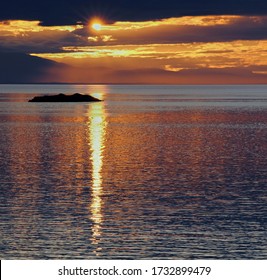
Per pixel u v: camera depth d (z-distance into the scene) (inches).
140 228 2410.2
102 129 7258.9
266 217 2578.7
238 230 2381.9
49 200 2915.8
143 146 5324.8
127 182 3417.8
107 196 3016.7
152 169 3907.5
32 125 7859.3
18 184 3344.0
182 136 6338.6
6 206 2780.5
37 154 4726.9
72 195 3038.9
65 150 5012.3
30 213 2650.1
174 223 2485.2
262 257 2081.7
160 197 2992.1
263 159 4394.7
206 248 2166.6
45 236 2304.4
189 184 3353.8
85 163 4200.3
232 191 3137.3
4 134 6535.4
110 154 4736.7
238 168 3939.5
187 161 4301.2
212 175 3654.0
